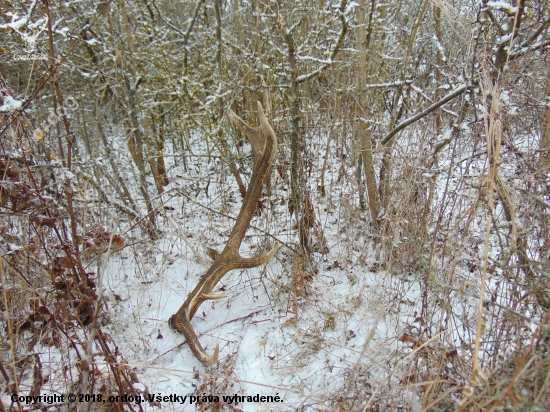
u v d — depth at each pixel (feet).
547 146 7.56
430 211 10.46
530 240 7.74
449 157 10.81
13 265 7.30
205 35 17.47
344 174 13.57
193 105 16.83
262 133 9.03
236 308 10.59
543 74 8.73
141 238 13.24
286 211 13.15
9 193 6.22
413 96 14.69
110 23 13.97
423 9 11.90
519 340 5.97
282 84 13.19
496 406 4.78
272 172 13.53
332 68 13.97
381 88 14.85
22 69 12.48
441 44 12.42
